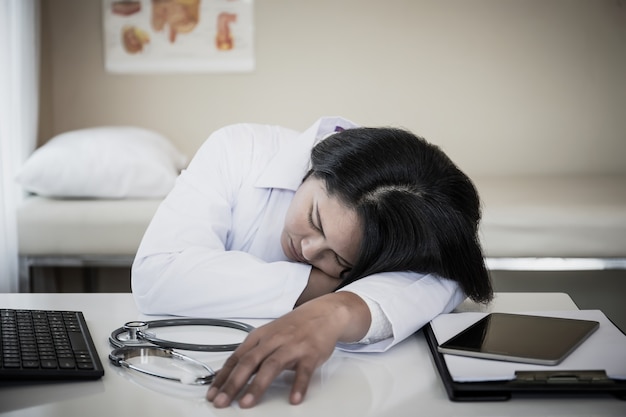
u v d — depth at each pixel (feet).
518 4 10.71
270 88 10.73
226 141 4.87
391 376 3.08
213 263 3.96
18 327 3.37
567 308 4.10
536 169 11.00
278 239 4.78
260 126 5.15
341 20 10.64
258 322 3.81
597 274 9.55
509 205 8.33
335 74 10.74
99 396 2.82
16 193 8.57
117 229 8.23
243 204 4.77
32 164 8.48
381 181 3.71
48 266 9.61
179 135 10.77
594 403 2.80
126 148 8.78
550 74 10.83
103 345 3.41
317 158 3.95
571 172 11.02
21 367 2.93
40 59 10.19
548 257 8.13
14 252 8.14
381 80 10.78
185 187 4.63
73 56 10.53
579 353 3.09
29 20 8.78
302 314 3.13
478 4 10.69
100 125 10.66
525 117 10.89
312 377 3.06
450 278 3.84
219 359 3.23
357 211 3.71
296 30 10.63
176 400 2.79
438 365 3.12
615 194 9.11
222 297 3.85
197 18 10.53
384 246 3.74
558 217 8.09
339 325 3.15
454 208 3.80
